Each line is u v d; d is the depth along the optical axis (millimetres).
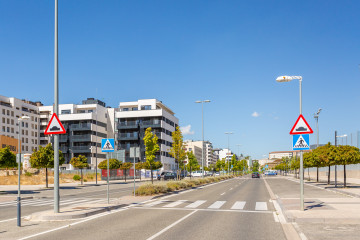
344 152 26969
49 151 35438
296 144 12438
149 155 30844
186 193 24406
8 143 67312
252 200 18781
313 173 87938
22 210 15117
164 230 9367
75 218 11641
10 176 48875
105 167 50281
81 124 88750
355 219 10555
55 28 12602
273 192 24719
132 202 16891
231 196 21562
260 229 9547
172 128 97562
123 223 10578
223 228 9711
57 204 12094
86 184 43531
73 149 88500
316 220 10656
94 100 100688
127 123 87688
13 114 94750
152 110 86625
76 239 8133
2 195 25094
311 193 22938
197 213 13078
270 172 116250
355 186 29688
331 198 18312
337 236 8328
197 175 90688
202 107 44281
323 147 31859
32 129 102500
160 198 19953
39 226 10141
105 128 97562
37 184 46156
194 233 8922
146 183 22844
